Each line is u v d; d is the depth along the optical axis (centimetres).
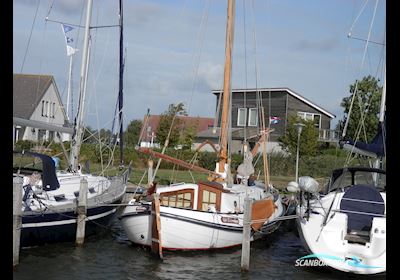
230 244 1186
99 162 2381
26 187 1085
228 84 1377
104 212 1291
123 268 1034
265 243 1383
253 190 1394
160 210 1106
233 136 3738
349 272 964
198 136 4072
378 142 1207
